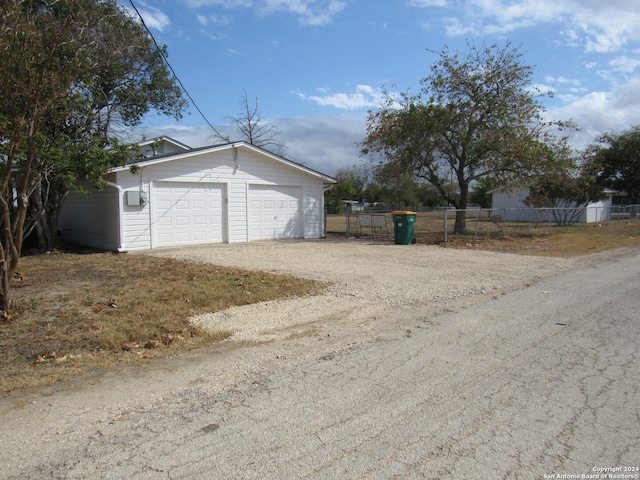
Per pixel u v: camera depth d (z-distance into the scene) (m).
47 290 8.41
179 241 16.03
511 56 20.00
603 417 3.59
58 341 5.54
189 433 3.45
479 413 3.70
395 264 11.95
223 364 4.91
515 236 20.11
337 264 11.91
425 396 4.04
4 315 6.35
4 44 5.70
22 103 6.12
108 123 14.91
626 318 6.46
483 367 4.70
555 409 3.74
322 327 6.30
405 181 22.33
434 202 63.66
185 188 16.08
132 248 14.92
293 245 16.66
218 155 16.77
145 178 15.10
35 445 3.29
